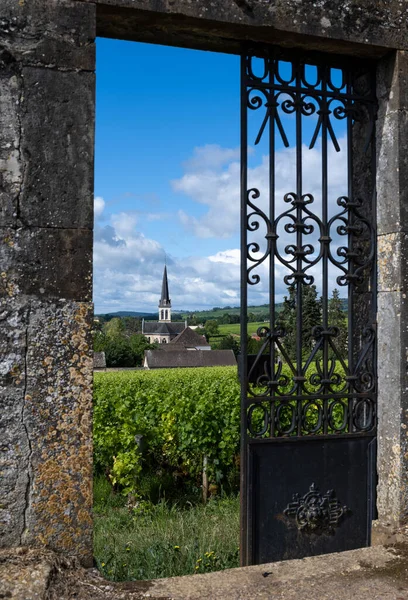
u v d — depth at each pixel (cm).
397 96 343
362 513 357
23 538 271
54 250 278
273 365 340
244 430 333
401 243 340
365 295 373
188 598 258
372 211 361
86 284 282
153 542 520
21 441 271
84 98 284
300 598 259
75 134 282
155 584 271
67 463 277
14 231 273
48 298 277
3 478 268
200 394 968
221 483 818
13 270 272
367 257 363
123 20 303
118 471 756
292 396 343
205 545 485
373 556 307
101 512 736
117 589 263
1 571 253
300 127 345
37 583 246
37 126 277
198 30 315
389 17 340
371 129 360
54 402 276
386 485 348
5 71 273
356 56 353
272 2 314
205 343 8400
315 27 323
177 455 852
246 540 329
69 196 281
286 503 340
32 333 274
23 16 276
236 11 307
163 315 11412
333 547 350
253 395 337
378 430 357
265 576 282
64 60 281
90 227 284
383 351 353
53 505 274
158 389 1180
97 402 938
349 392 356
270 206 337
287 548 340
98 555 481
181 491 820
